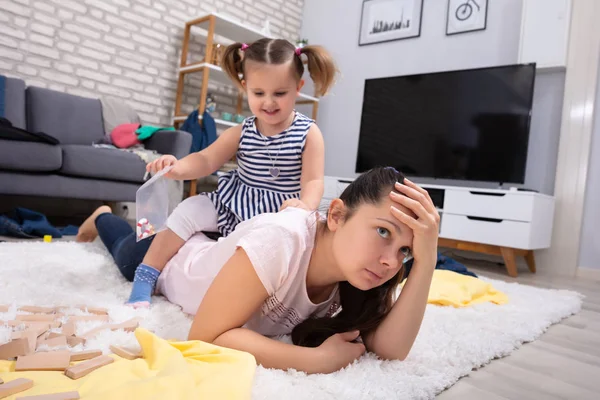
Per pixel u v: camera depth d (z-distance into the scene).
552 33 3.17
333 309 1.05
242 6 4.53
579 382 1.00
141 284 1.20
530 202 2.78
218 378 0.64
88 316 1.02
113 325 0.96
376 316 0.95
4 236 2.25
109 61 3.68
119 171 2.88
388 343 0.92
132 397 0.58
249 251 0.81
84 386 0.65
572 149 3.10
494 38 3.54
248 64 1.24
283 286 0.89
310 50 1.35
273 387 0.73
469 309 1.47
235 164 4.18
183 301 1.16
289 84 1.25
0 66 3.15
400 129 3.75
